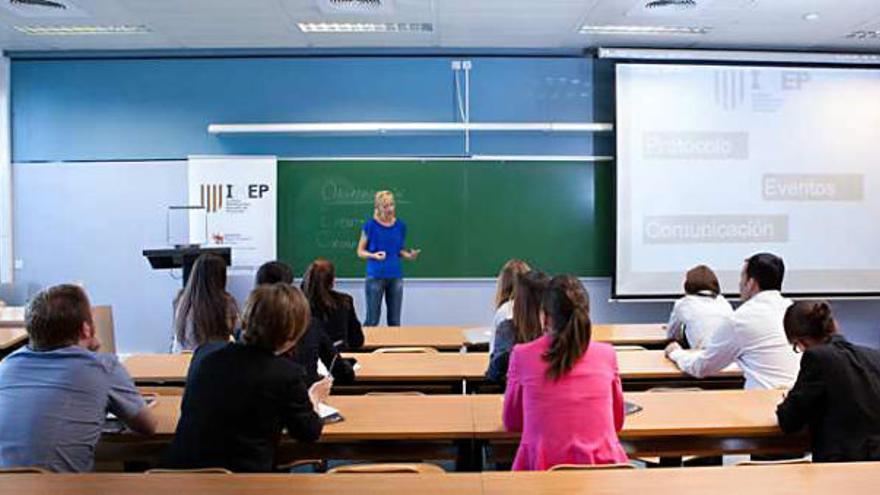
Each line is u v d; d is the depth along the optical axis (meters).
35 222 6.77
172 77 6.74
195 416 2.04
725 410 2.62
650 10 5.50
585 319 2.17
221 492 1.68
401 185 6.73
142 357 3.75
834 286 6.72
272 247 6.63
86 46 6.59
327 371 3.11
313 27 6.00
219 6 5.37
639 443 2.57
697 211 6.64
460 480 1.78
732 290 6.66
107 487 1.72
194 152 6.77
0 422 2.07
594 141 6.74
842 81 6.68
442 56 6.72
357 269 6.74
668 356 3.67
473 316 6.79
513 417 2.26
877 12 5.61
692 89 6.59
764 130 6.65
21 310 5.24
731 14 5.64
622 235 6.60
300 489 1.71
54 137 6.77
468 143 6.73
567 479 1.78
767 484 1.74
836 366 2.25
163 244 6.78
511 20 5.78
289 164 6.71
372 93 6.72
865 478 1.78
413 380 3.38
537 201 6.74
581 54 6.73
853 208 6.73
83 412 2.12
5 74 6.69
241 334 2.27
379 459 2.54
